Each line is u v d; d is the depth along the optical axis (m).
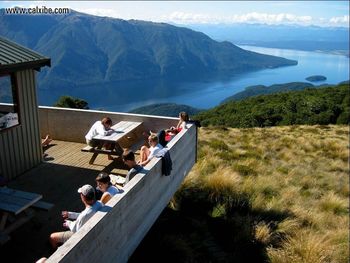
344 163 16.02
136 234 4.58
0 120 6.25
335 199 10.83
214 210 7.82
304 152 17.47
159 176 5.36
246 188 9.77
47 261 2.81
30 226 5.04
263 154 15.93
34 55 6.64
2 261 4.26
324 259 7.11
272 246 7.18
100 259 3.59
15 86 6.55
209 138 19.11
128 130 7.55
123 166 7.30
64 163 7.42
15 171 6.72
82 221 3.91
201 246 6.55
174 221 7.09
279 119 38.56
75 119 8.60
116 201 3.90
